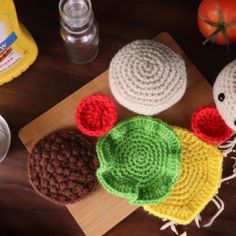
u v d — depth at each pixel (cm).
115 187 60
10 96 66
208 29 63
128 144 61
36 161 62
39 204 64
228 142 65
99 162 62
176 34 68
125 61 56
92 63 67
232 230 64
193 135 63
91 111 63
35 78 67
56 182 62
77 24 58
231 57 67
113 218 63
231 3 59
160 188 60
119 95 57
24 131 64
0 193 64
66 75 67
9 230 64
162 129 61
